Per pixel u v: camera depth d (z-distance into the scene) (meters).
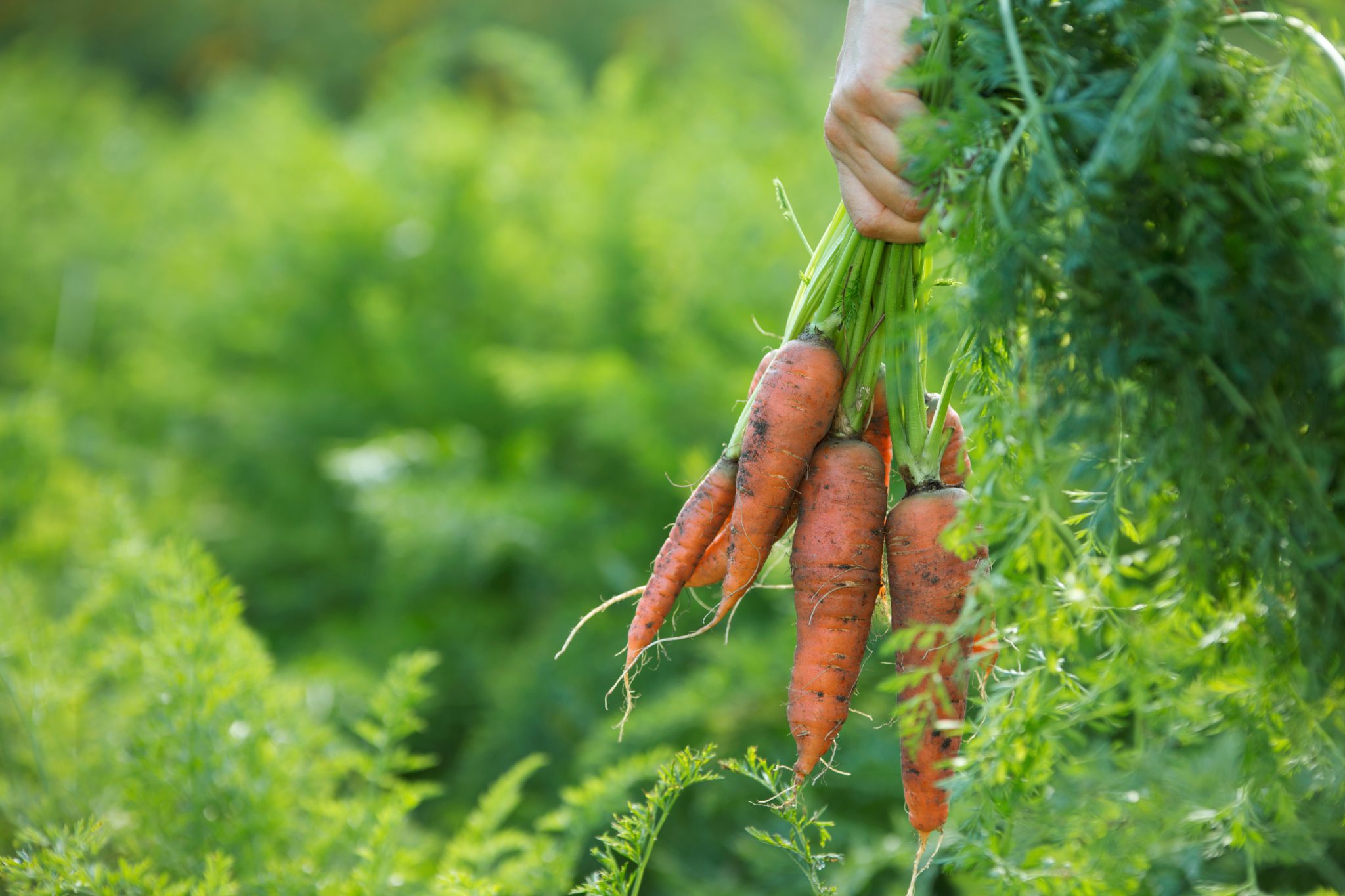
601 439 4.23
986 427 1.36
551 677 3.52
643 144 5.54
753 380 1.68
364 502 4.41
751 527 1.53
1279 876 2.05
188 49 14.95
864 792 2.86
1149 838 1.47
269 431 5.41
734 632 3.46
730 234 4.38
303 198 6.08
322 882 2.03
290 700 2.51
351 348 5.65
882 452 1.71
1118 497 1.16
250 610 4.81
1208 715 1.36
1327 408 1.11
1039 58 1.21
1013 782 1.24
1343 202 1.12
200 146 8.88
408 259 5.60
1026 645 1.21
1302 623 1.18
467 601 4.34
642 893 2.95
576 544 4.05
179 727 2.15
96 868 1.76
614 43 12.53
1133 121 1.05
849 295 1.53
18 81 10.16
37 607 3.05
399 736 2.30
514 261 5.45
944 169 1.24
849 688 1.52
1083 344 1.13
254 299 5.89
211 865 1.84
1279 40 1.19
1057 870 1.33
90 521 3.87
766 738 3.03
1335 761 1.29
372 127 7.51
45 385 6.15
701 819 2.99
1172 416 1.15
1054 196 1.13
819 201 4.34
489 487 4.31
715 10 11.99
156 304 6.59
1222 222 1.10
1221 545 1.21
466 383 5.02
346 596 4.83
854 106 1.35
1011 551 1.16
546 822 2.19
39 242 7.76
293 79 13.27
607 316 4.82
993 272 1.14
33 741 2.32
